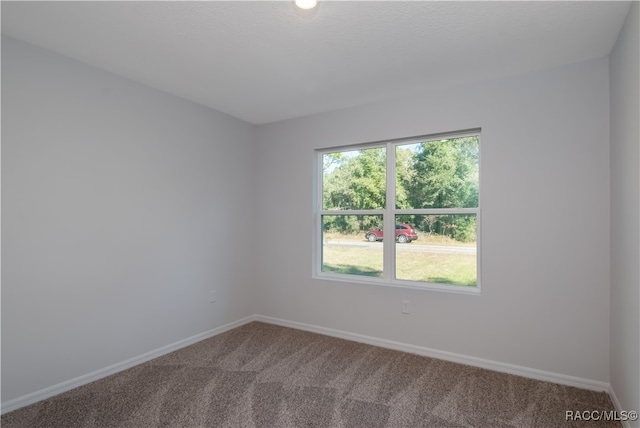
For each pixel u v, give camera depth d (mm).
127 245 2775
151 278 2955
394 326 3170
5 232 2111
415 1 1759
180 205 3215
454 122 2900
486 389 2410
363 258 3480
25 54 2197
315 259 3721
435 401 2260
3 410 2098
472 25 1982
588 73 2416
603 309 2359
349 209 3572
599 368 2371
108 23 1984
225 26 2012
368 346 3234
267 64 2514
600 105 2373
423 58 2404
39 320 2258
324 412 2139
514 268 2648
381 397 2312
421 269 3162
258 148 4082
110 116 2660
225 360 2914
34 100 2236
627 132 1892
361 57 2396
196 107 3377
